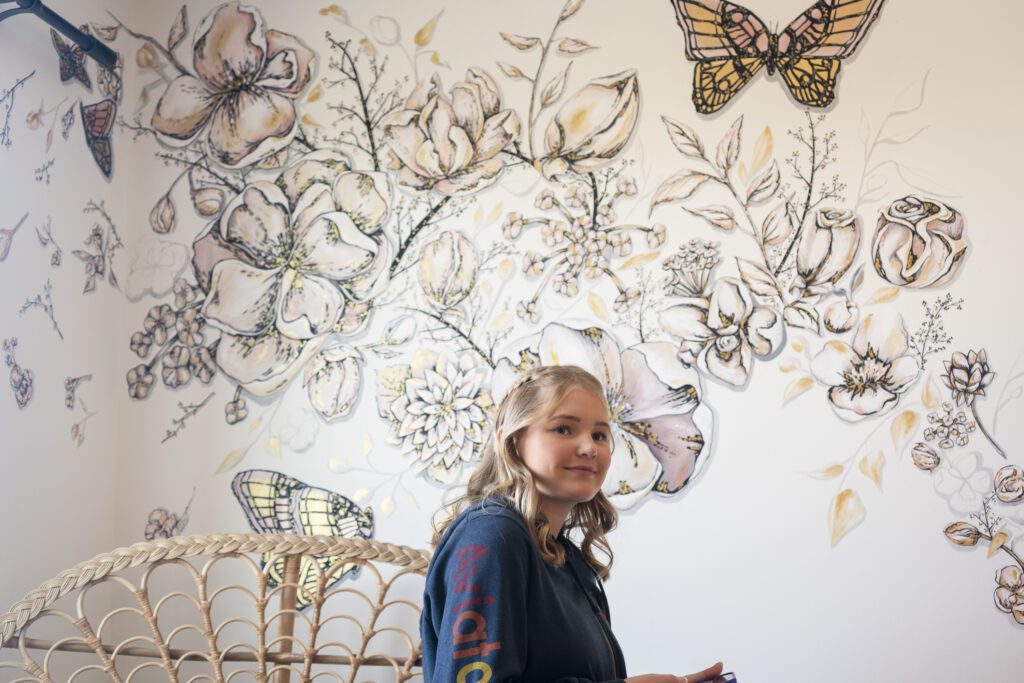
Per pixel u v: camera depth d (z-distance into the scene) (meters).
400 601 1.67
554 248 2.00
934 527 1.83
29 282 1.77
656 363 1.95
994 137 1.89
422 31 2.09
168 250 2.09
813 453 1.88
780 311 1.92
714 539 1.89
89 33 1.98
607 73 2.02
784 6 1.98
